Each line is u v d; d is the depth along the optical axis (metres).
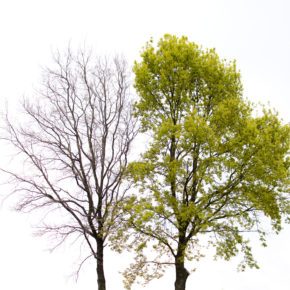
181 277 21.30
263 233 21.30
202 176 20.22
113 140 24.52
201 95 22.47
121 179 23.47
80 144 24.08
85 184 23.45
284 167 20.03
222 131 20.72
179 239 21.39
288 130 20.47
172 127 20.36
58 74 25.00
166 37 23.12
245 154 19.84
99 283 22.81
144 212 20.34
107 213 23.00
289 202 21.23
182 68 21.92
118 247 22.25
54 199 23.00
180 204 20.72
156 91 22.64
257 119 20.55
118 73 25.59
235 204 21.17
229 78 22.39
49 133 24.17
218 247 20.83
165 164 21.00
